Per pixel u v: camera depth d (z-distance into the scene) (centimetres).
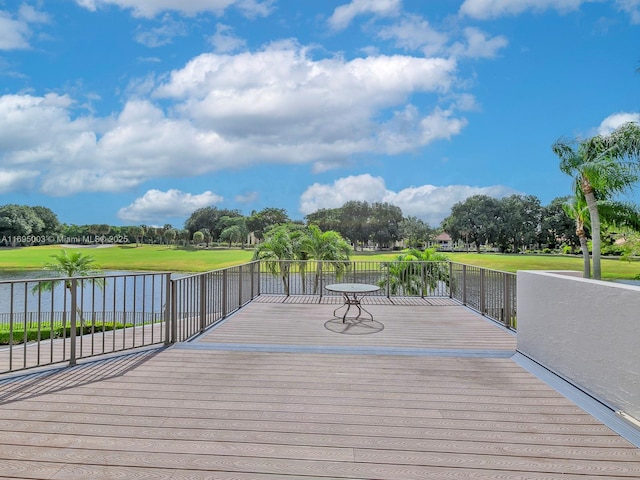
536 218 5797
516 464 217
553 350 364
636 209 1095
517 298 445
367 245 6675
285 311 721
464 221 6041
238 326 589
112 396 310
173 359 414
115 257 5875
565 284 345
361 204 6500
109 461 216
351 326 591
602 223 1148
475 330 566
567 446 236
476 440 244
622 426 261
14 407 288
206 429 255
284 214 7300
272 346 469
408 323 616
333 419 272
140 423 263
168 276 473
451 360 414
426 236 6431
